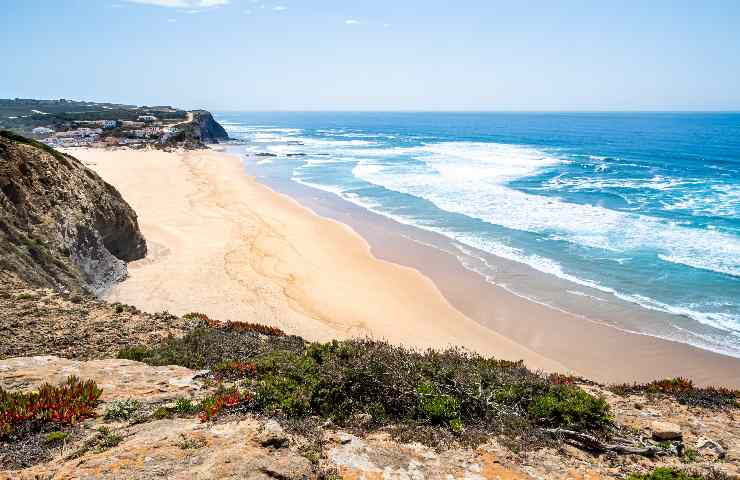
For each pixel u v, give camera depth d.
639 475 5.58
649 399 8.90
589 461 5.98
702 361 14.79
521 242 26.53
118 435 5.31
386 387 6.85
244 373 7.80
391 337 16.34
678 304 18.55
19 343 9.73
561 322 17.56
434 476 5.23
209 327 12.41
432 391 6.92
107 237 21.02
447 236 28.06
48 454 4.97
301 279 20.98
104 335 10.78
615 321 17.48
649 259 23.28
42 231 16.83
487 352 15.55
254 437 5.23
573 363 14.93
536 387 7.82
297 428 5.78
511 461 5.73
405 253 25.30
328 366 7.23
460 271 22.62
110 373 7.51
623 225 29.09
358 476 5.04
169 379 7.44
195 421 5.77
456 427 6.27
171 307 16.88
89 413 5.89
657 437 6.88
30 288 13.26
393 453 5.59
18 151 18.17
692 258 23.20
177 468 4.61
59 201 18.52
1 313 11.10
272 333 12.80
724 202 34.72
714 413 8.35
